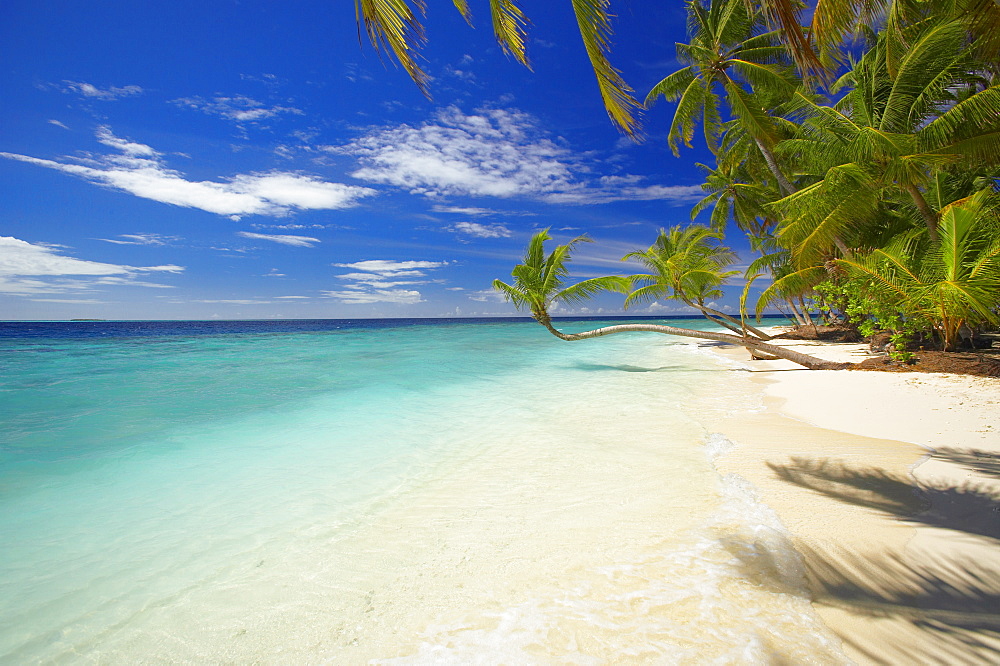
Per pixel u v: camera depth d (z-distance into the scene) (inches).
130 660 88.7
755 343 519.2
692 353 752.3
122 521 149.3
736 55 676.7
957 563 107.7
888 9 438.0
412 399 354.0
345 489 176.6
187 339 1171.3
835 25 319.9
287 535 139.6
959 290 335.3
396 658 87.0
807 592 100.7
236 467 201.5
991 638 83.4
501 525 143.6
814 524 132.5
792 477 171.3
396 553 128.0
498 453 218.8
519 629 93.5
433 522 147.2
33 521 149.3
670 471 185.8
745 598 100.0
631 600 101.4
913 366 371.2
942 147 426.0
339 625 97.8
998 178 495.5
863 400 294.2
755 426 253.4
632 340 1133.1
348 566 121.6
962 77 442.6
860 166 458.9
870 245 576.1
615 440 236.1
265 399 352.2
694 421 271.4
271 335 1411.2
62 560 125.6
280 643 92.7
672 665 80.9
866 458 187.2
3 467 199.6
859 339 726.5
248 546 133.2
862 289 431.8
